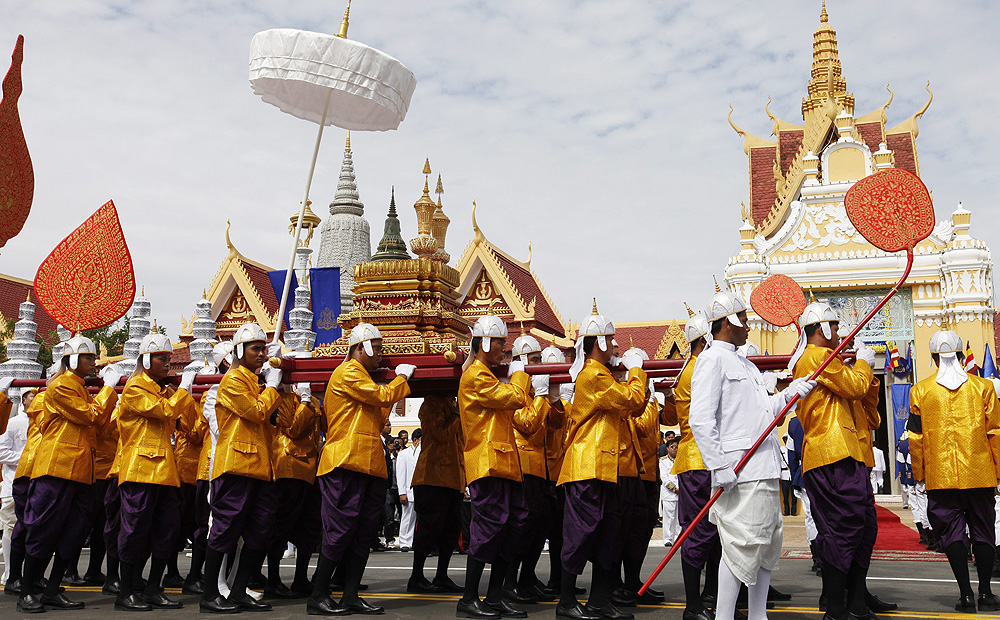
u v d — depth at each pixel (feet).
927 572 37.76
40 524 28.02
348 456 26.43
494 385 26.20
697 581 24.79
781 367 28.27
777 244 93.15
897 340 88.38
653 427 31.19
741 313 22.81
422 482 31.37
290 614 26.78
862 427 24.49
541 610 28.07
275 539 30.68
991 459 26.76
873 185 26.03
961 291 85.87
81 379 29.55
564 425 30.09
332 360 29.35
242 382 27.50
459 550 50.47
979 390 27.20
